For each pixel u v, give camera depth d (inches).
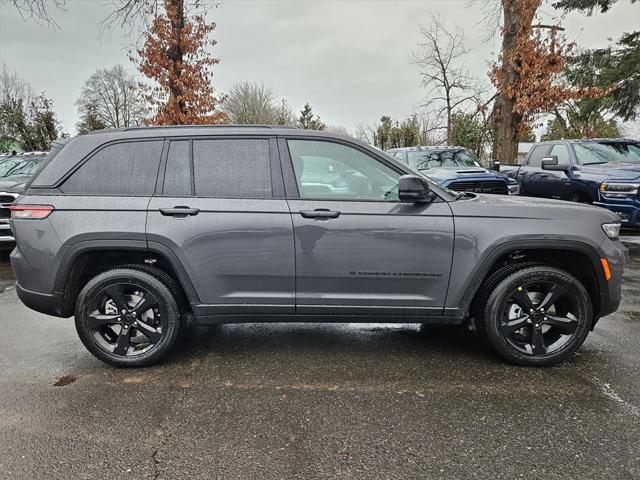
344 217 122.2
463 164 382.6
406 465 86.5
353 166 126.1
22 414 106.1
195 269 124.2
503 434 96.0
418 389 116.2
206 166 125.7
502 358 131.3
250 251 123.6
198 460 88.7
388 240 122.3
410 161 386.3
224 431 98.3
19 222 125.2
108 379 124.0
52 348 146.6
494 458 88.2
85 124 1536.7
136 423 101.9
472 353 138.9
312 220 122.1
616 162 309.9
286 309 127.9
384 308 127.0
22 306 193.0
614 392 113.3
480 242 122.2
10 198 270.5
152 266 130.7
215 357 138.0
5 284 234.2
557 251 130.1
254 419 103.0
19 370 130.3
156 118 526.3
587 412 104.1
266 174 125.3
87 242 122.0
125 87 1651.1
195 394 115.0
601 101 878.4
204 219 122.6
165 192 124.6
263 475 84.0
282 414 105.0
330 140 127.0
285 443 93.8
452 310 126.4
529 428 98.0
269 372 127.3
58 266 123.2
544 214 123.6
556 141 361.1
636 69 831.1
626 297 195.0
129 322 129.5
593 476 82.7
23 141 964.6
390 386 118.0
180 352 142.2
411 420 101.9
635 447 91.0
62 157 127.0
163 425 101.0
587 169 304.8
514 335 130.2
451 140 876.0
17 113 952.9
